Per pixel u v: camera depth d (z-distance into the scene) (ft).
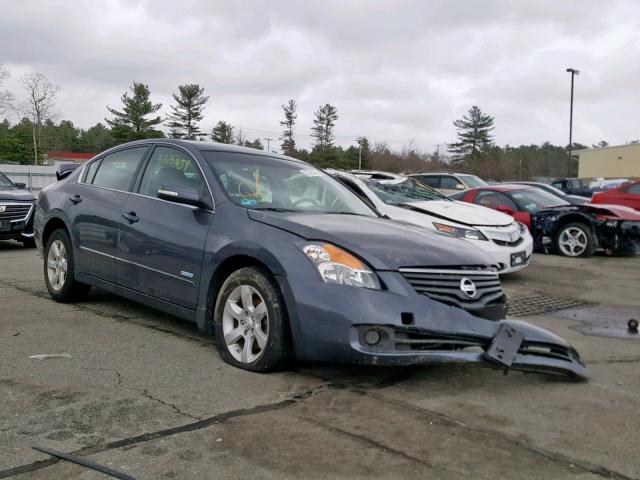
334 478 8.93
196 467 9.17
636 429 10.95
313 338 12.41
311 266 12.66
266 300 13.12
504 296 14.25
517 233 28.09
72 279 19.56
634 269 32.48
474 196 41.91
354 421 10.99
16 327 17.06
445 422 11.05
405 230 14.83
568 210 37.47
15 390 12.18
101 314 18.84
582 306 22.91
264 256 13.23
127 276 17.06
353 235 13.37
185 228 15.33
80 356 14.53
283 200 16.03
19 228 35.32
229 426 10.65
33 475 8.84
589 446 10.21
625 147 206.59
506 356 12.34
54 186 21.50
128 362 14.15
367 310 12.07
